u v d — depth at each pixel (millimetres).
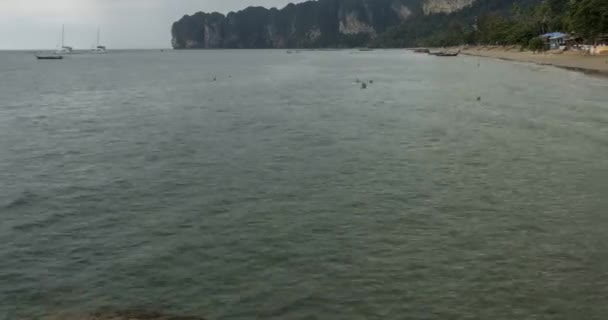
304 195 21031
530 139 31188
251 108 48375
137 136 34562
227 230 17375
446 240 16234
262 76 98875
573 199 20031
